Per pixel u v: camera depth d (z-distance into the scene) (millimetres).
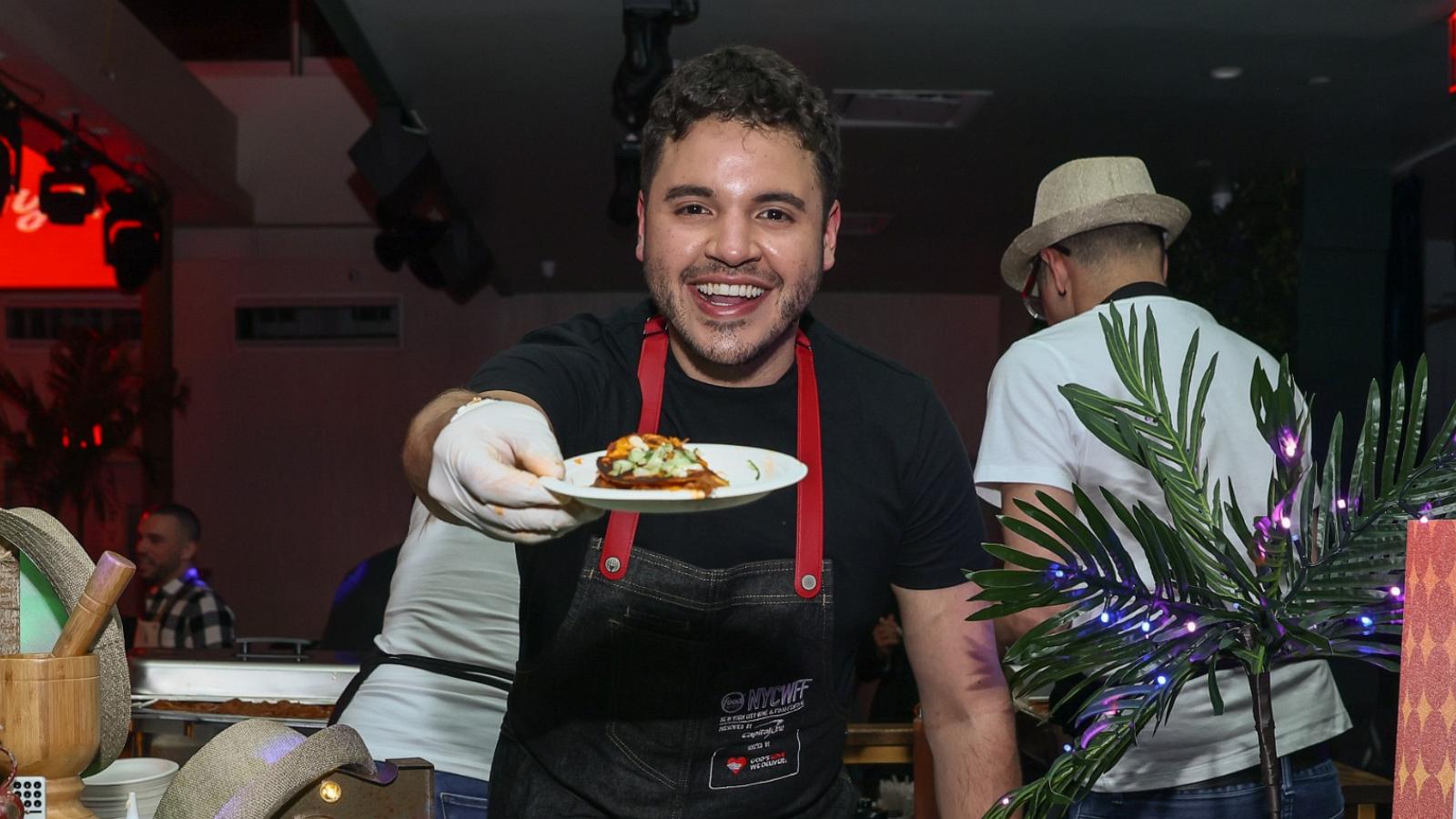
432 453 910
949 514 1438
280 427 10469
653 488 900
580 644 1329
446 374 10586
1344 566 1049
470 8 4797
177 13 8539
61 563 1141
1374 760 4832
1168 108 5789
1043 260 2043
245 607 10375
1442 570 751
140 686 2666
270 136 9422
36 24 5676
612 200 6285
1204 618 1079
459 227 8094
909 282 10438
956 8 4727
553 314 10695
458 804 1753
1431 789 749
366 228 10133
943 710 1497
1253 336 6363
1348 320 6258
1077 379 1694
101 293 10156
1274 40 4934
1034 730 2350
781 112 1219
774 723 1367
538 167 6969
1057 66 5305
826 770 1425
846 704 1434
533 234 8602
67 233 8781
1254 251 6410
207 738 2570
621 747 1345
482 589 1812
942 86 5586
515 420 896
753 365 1361
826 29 4984
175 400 8945
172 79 7715
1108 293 1941
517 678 1407
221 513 10406
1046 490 1694
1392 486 1053
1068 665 1075
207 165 8523
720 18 4902
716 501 834
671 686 1331
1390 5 4582
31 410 8836
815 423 1372
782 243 1235
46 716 1071
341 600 3906
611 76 5562
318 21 8289
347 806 1041
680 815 1353
